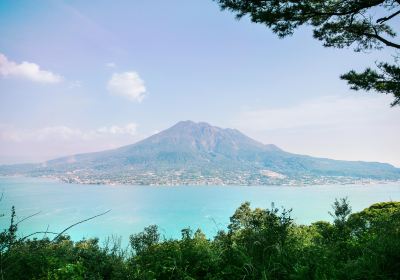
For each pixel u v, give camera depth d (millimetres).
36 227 147125
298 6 8211
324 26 9172
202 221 183750
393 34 9367
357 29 9000
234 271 4410
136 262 5105
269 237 4973
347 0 8586
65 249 5457
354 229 6363
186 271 4547
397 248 4352
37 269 4363
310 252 4762
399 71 8250
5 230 3674
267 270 4258
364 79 8859
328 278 4090
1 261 3830
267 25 8688
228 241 5180
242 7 8469
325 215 192000
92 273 4664
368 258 4281
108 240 5746
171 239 5688
